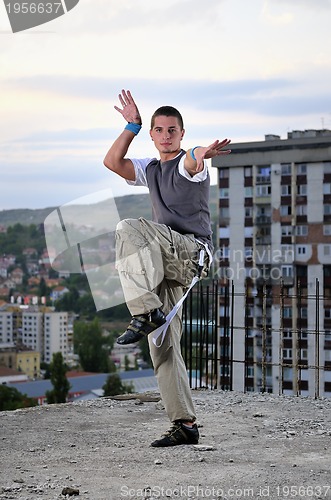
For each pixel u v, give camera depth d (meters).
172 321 4.66
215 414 6.03
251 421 5.75
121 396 6.82
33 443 4.91
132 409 6.23
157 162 4.55
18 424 5.55
